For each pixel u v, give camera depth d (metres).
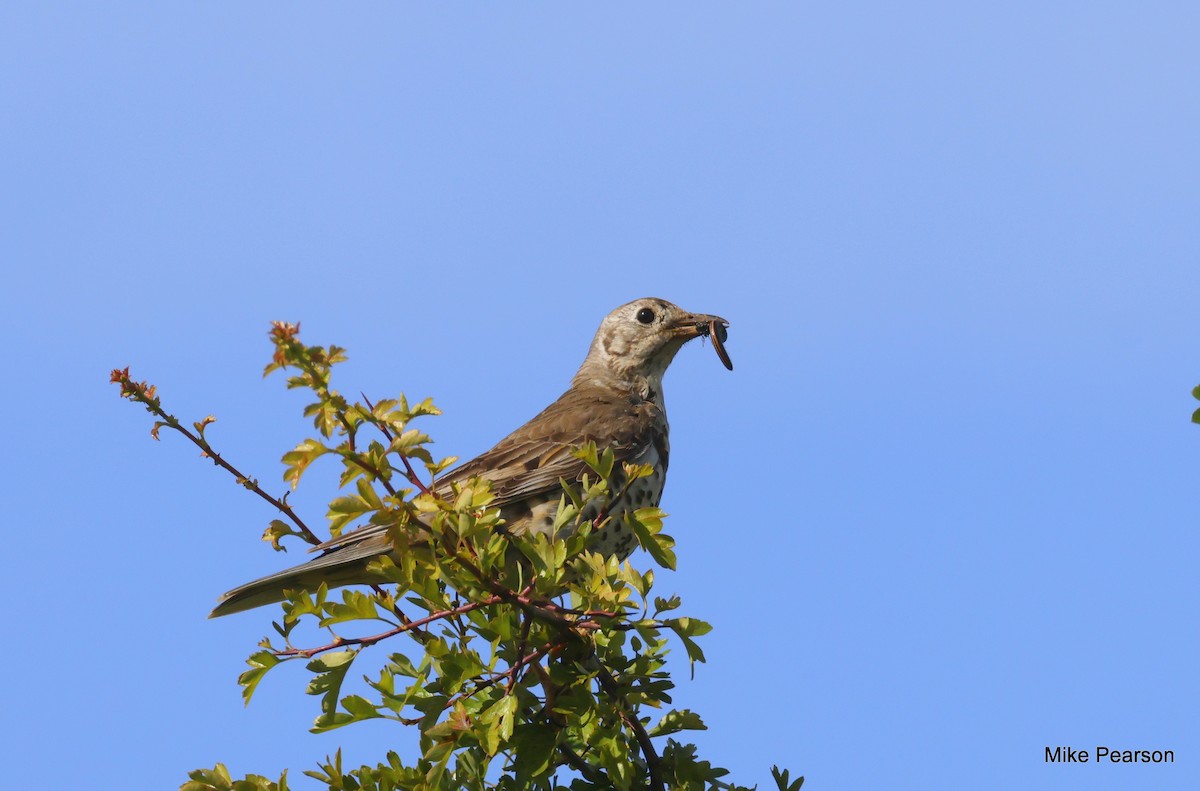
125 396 10.66
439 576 8.76
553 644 9.22
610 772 8.97
